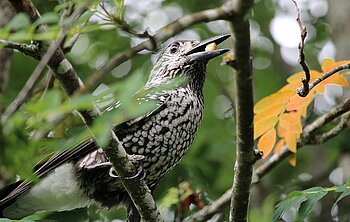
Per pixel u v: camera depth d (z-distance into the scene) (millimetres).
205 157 15273
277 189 16125
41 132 9047
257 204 15328
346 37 15148
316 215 16047
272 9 19016
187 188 13172
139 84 7328
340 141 15305
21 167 8305
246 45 7992
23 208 11539
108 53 16500
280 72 18562
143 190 10086
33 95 11203
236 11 7738
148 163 11367
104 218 14492
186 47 12305
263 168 13414
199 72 12141
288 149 11977
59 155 11172
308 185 16219
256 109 11023
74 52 16422
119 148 9453
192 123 11641
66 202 11531
